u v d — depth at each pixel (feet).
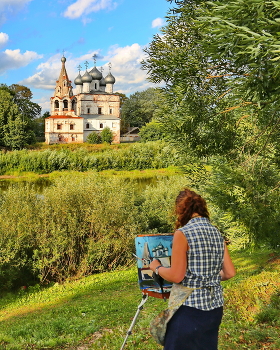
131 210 63.77
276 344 15.97
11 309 42.91
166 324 9.29
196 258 9.21
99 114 314.14
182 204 10.02
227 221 30.96
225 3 15.57
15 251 50.78
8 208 55.47
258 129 26.48
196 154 29.48
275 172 26.17
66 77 284.82
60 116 276.62
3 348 20.67
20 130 246.06
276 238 23.79
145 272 11.80
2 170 192.65
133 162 204.64
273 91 16.78
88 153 222.28
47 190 60.85
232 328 19.02
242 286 27.99
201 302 9.14
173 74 25.34
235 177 23.82
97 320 26.71
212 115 25.50
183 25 26.25
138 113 353.51
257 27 13.73
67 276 55.01
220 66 23.16
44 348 20.36
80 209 57.41
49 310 38.47
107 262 58.80
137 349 17.88
